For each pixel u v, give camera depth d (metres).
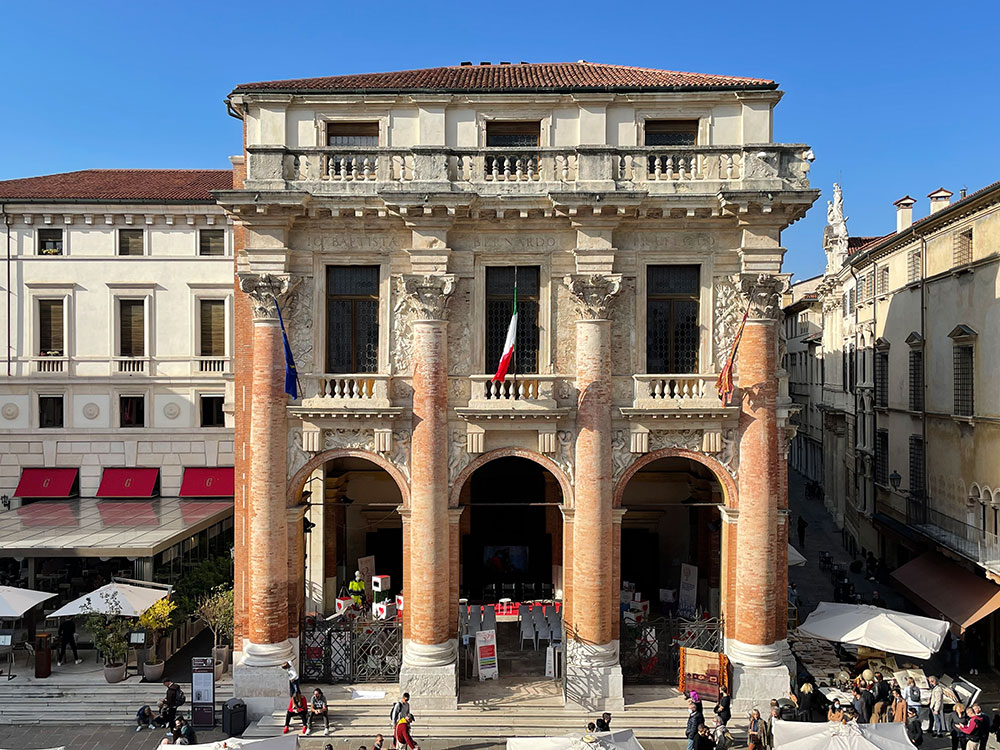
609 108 24.62
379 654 25.11
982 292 29.09
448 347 24.16
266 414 23.52
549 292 24.14
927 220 33.38
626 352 24.23
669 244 24.11
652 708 23.02
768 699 22.84
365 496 31.83
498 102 24.39
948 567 30.89
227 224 38.84
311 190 23.64
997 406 27.98
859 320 45.53
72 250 38.69
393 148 23.64
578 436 23.72
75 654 26.66
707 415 23.69
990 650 28.22
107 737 22.34
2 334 38.75
